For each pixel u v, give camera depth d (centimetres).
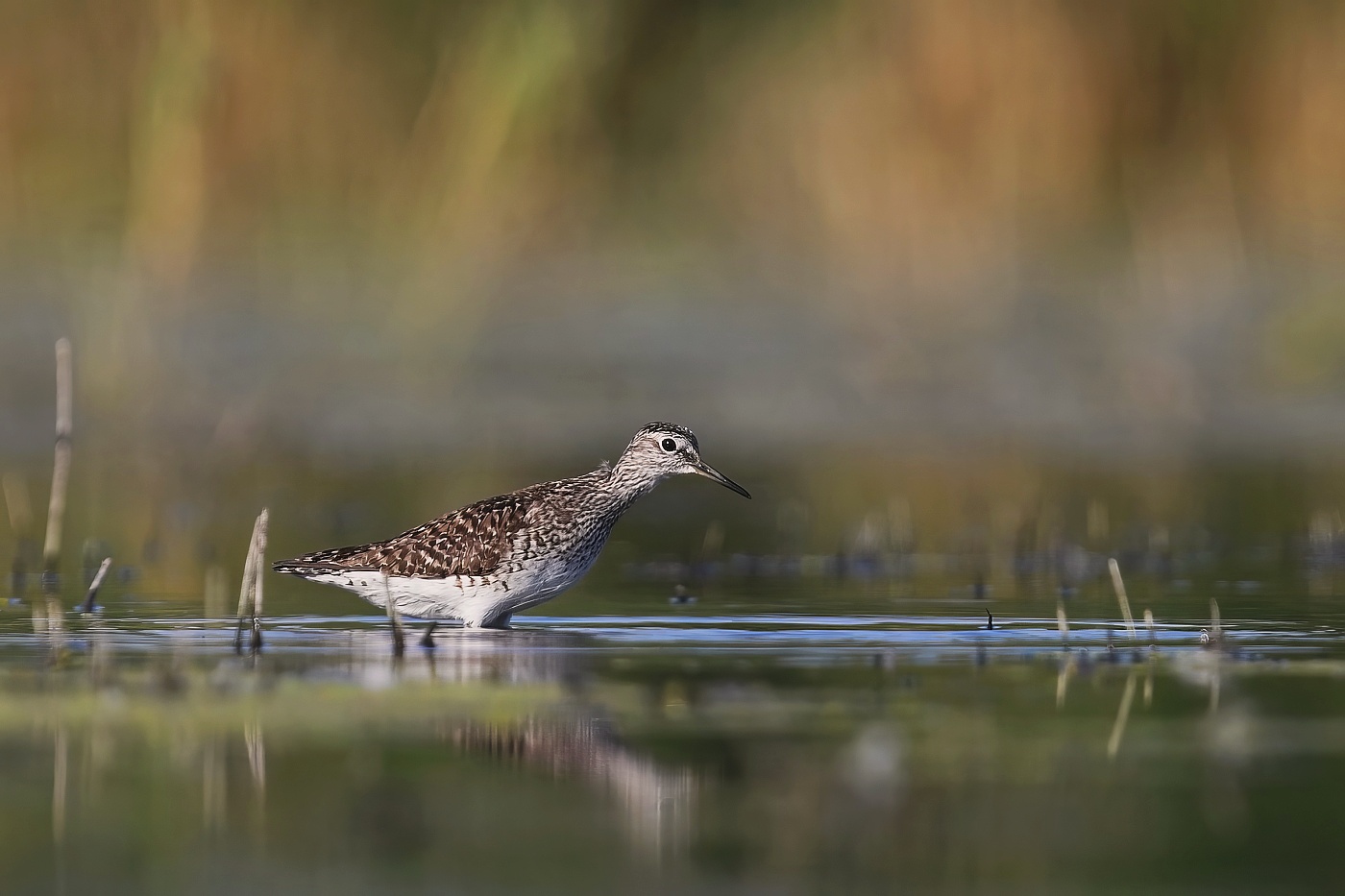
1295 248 2661
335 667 1090
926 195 2630
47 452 2148
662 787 827
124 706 977
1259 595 1393
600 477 1358
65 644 1167
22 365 2362
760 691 1020
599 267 2689
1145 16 2652
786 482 2041
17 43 2572
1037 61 2622
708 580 1512
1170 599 1377
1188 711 972
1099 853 738
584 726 933
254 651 1149
